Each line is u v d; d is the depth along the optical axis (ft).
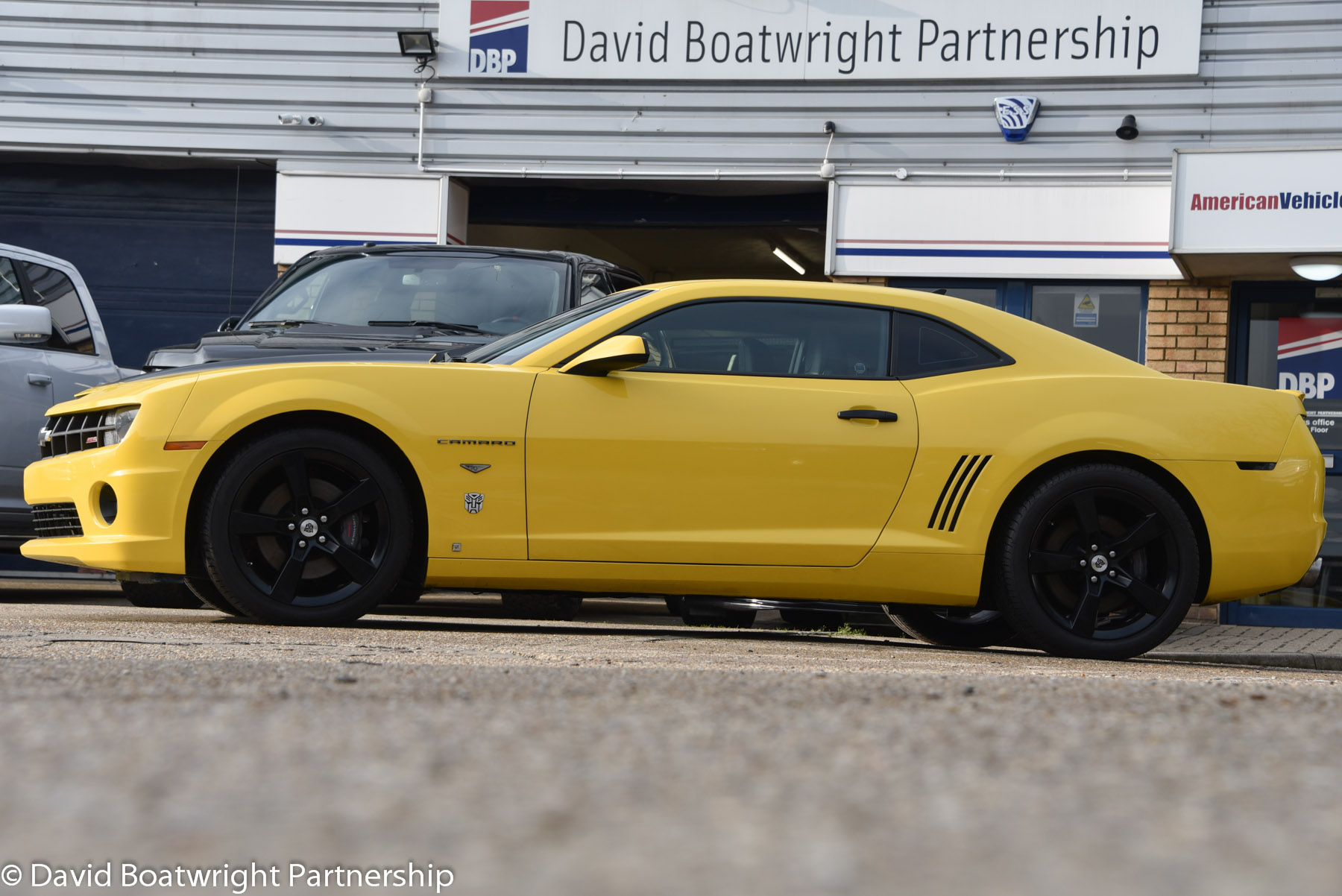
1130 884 3.56
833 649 18.81
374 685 9.56
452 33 48.03
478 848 3.91
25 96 49.11
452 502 18.43
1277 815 4.90
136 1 49.06
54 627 17.46
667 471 18.67
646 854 3.89
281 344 24.11
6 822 4.27
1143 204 43.83
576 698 8.91
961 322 20.04
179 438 18.11
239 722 7.30
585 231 58.90
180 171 50.08
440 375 18.70
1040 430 19.13
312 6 48.65
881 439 19.03
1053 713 8.47
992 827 4.52
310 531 18.35
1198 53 43.96
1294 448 19.93
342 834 4.10
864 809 4.85
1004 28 45.11
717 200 49.11
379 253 28.55
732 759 6.18
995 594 19.31
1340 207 37.27
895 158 45.91
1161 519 19.25
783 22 46.42
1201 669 18.10
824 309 19.89
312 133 48.62
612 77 47.37
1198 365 43.29
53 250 50.31
